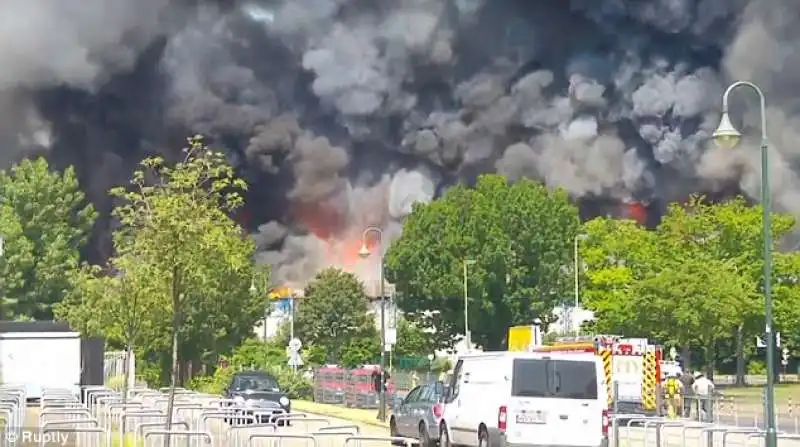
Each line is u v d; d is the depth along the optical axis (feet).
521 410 66.85
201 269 65.57
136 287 100.01
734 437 83.41
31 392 128.98
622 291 221.46
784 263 220.02
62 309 206.59
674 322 183.01
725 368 290.76
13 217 275.18
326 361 295.48
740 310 184.55
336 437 78.48
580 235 254.88
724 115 71.05
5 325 157.28
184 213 64.44
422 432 84.94
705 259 202.49
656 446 73.67
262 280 211.00
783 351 273.95
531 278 275.39
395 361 270.05
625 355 115.55
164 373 187.32
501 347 278.26
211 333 188.65
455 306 278.26
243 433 55.01
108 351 167.02
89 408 79.56
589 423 67.26
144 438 51.26
